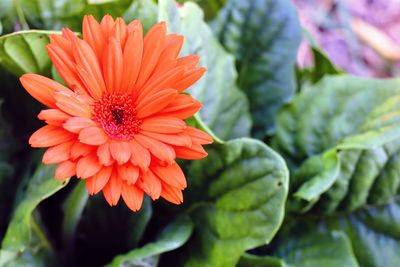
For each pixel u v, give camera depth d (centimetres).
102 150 43
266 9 62
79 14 55
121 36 46
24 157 58
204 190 54
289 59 62
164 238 53
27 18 56
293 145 59
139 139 45
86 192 51
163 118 45
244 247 51
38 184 51
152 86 46
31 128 59
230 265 51
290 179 58
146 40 46
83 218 57
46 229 57
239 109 60
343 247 55
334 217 58
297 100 59
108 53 45
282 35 62
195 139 45
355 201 57
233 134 59
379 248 57
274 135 60
